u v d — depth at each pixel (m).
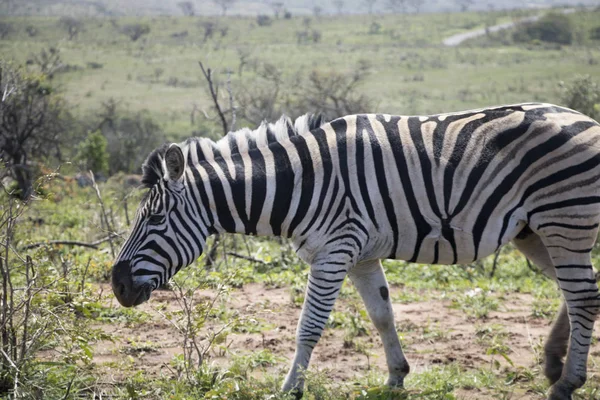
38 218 31.38
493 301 19.92
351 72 188.00
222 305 17.42
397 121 13.08
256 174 12.77
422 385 13.57
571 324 12.70
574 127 12.55
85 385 12.70
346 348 15.92
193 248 12.76
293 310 18.55
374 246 12.91
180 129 119.12
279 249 25.91
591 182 12.38
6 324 12.12
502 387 13.57
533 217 12.67
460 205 12.65
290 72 182.25
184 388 12.52
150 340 15.70
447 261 13.13
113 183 48.12
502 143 12.64
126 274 12.48
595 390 13.22
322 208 12.67
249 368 14.25
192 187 12.66
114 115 100.38
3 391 11.79
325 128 13.08
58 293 12.64
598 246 27.61
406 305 19.73
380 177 12.67
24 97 43.06
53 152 59.78
